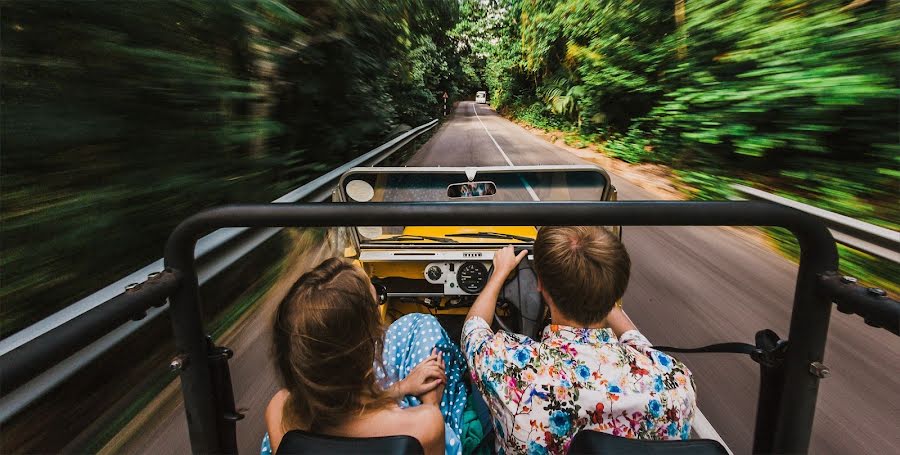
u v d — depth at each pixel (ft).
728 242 18.47
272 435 3.83
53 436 7.61
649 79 41.57
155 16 12.05
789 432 3.42
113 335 7.98
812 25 22.59
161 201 12.81
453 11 38.14
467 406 5.46
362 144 35.06
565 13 58.85
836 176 20.66
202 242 10.57
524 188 7.55
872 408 8.52
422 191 7.47
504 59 101.76
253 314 12.50
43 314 9.93
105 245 11.05
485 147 54.60
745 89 25.71
